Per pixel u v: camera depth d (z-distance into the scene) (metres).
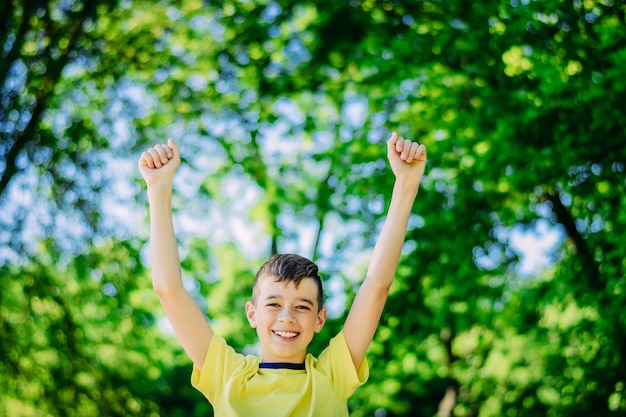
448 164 9.94
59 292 11.04
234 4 10.61
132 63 10.68
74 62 10.47
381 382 13.76
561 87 8.28
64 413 11.02
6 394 10.93
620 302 9.16
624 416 10.06
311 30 10.31
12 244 10.59
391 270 3.19
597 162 8.79
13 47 9.77
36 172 10.55
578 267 9.95
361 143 10.60
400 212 3.25
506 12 8.65
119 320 11.55
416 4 9.58
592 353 10.57
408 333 11.17
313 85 10.73
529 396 12.65
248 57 10.60
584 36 8.39
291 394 3.00
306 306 3.09
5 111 10.08
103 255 11.06
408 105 10.53
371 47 9.88
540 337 11.91
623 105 8.11
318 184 12.38
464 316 11.83
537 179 9.12
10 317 10.97
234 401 2.99
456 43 9.08
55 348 11.00
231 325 15.12
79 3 10.11
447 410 15.16
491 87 9.09
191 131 11.33
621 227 8.97
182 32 10.98
